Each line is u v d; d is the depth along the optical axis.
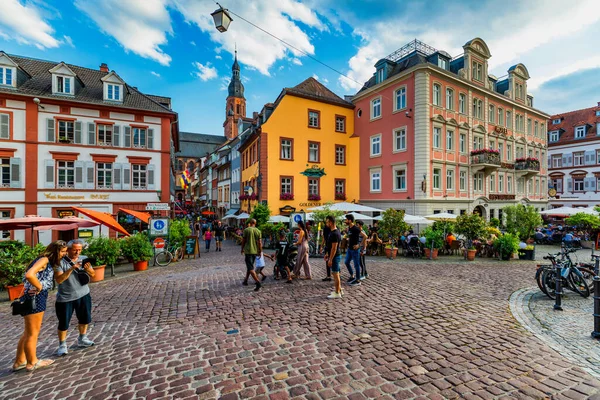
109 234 22.33
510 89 29.59
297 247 9.45
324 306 6.33
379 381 3.49
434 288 7.88
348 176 28.83
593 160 37.72
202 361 4.05
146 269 12.45
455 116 24.30
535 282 8.73
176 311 6.30
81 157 22.12
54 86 21.73
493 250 13.64
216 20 8.64
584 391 3.29
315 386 3.40
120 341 4.86
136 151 23.67
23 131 20.80
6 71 20.89
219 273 10.45
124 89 24.48
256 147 26.89
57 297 4.45
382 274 9.77
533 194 32.50
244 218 28.34
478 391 3.30
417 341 4.59
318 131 27.39
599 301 4.79
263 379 3.57
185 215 48.69
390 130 25.06
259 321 5.52
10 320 6.50
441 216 17.14
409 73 23.19
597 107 39.84
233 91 84.19
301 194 26.41
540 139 33.88
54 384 3.60
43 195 21.12
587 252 16.42
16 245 9.16
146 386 3.48
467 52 25.17
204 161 69.44
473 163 24.91
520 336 4.80
